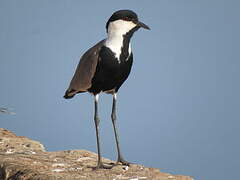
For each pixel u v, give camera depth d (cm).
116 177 1312
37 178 1280
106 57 1434
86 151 1633
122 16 1423
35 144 1734
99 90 1495
